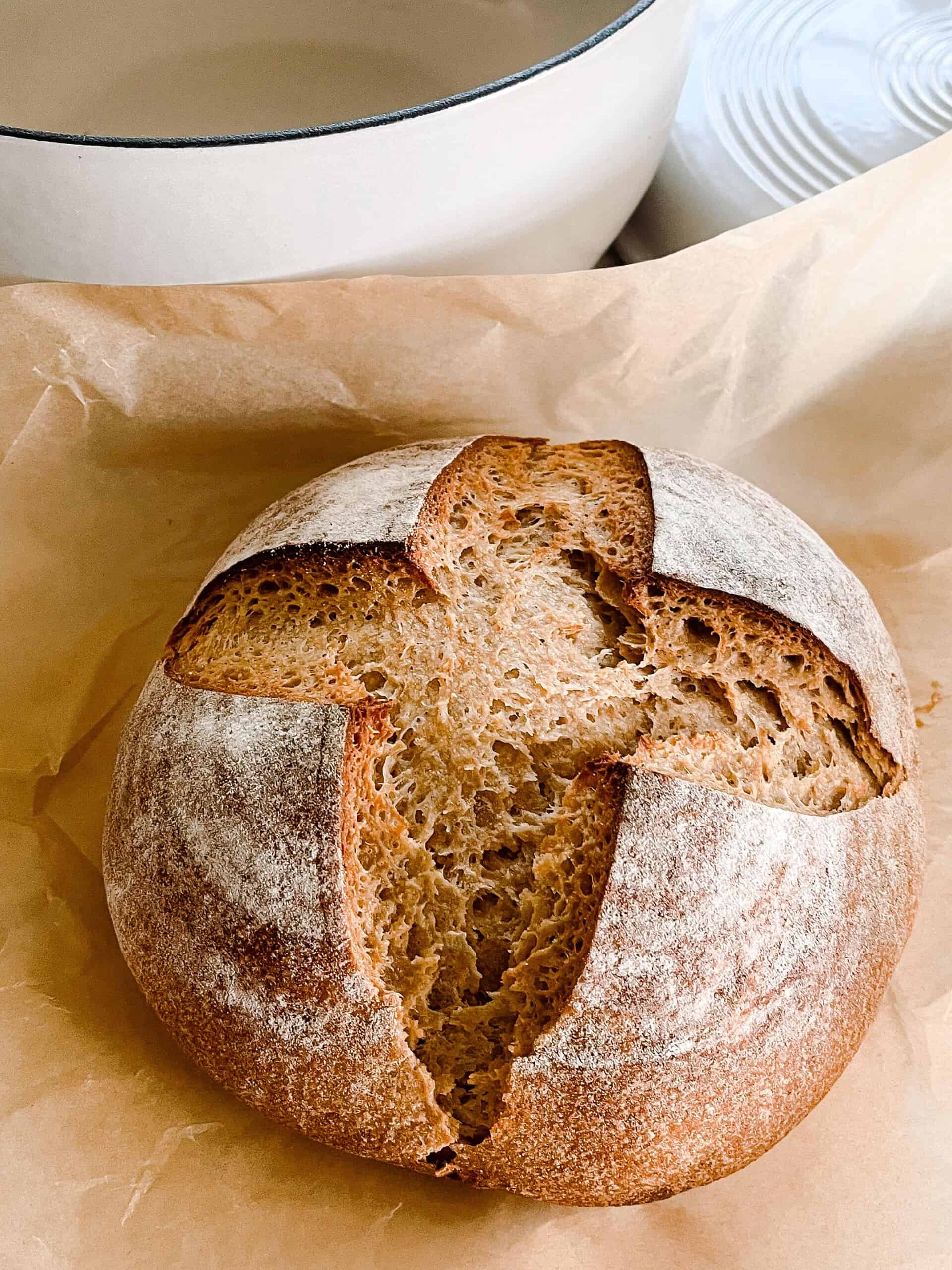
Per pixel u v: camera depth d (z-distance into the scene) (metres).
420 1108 0.26
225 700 0.28
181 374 0.33
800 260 0.33
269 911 0.27
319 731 0.27
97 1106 0.29
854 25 0.40
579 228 0.35
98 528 0.36
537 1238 0.28
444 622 0.29
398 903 0.27
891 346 0.35
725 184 0.39
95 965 0.32
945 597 0.38
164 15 0.41
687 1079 0.26
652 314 0.33
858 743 0.30
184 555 0.37
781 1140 0.29
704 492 0.32
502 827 0.27
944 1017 0.31
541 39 0.41
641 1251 0.28
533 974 0.27
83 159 0.27
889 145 0.38
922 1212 0.28
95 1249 0.27
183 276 0.31
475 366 0.34
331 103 0.42
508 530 0.31
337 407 0.35
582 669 0.29
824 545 0.33
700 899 0.26
